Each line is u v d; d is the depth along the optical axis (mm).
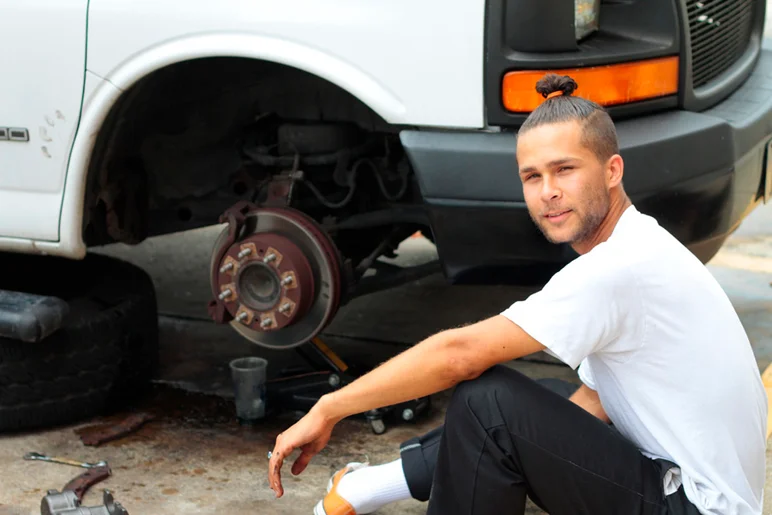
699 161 2457
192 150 3129
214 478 2619
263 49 2492
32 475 2629
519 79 2328
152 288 3283
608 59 2379
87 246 2979
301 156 2941
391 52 2395
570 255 2389
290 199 2859
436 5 2342
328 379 3008
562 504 1855
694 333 1745
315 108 2939
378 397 1868
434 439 2242
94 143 2750
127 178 3023
